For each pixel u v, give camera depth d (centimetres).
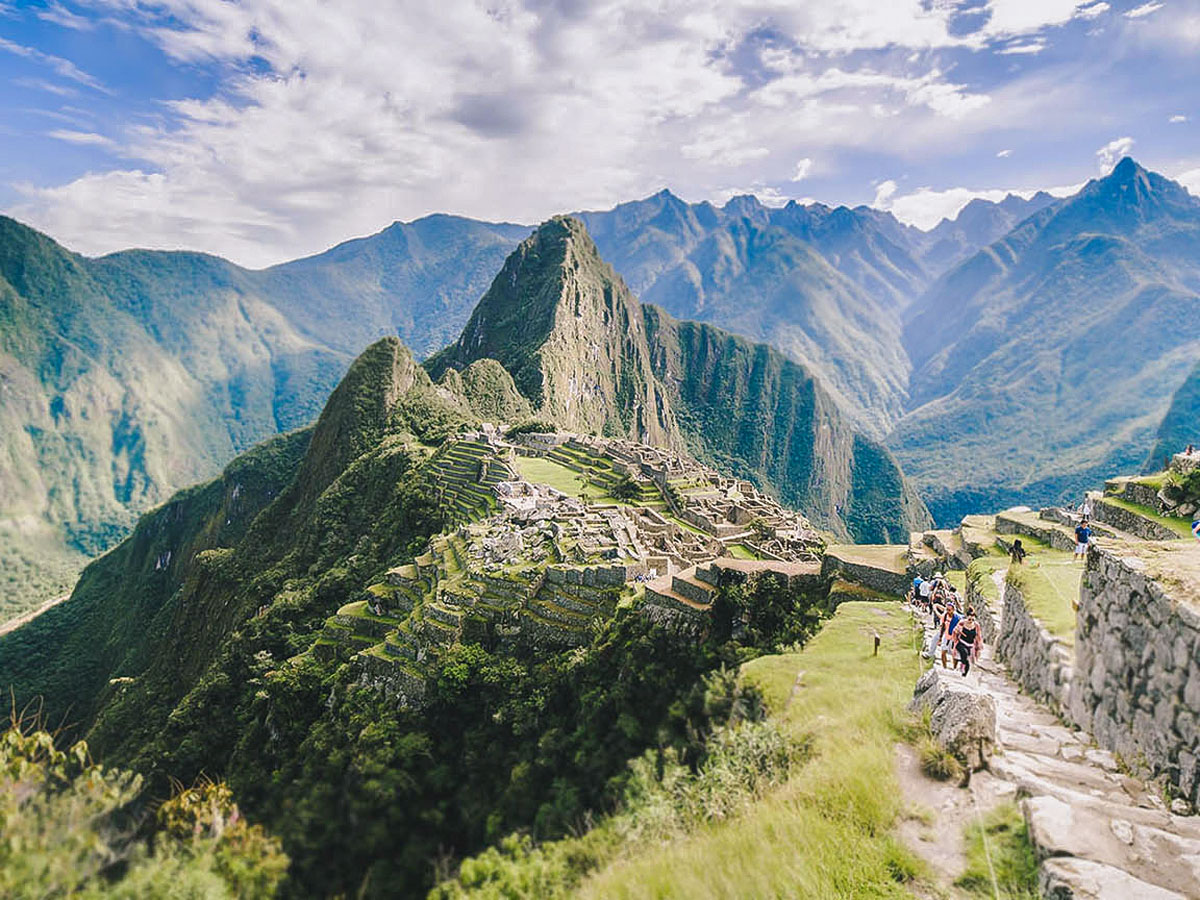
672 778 1315
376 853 927
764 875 900
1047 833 821
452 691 3056
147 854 743
